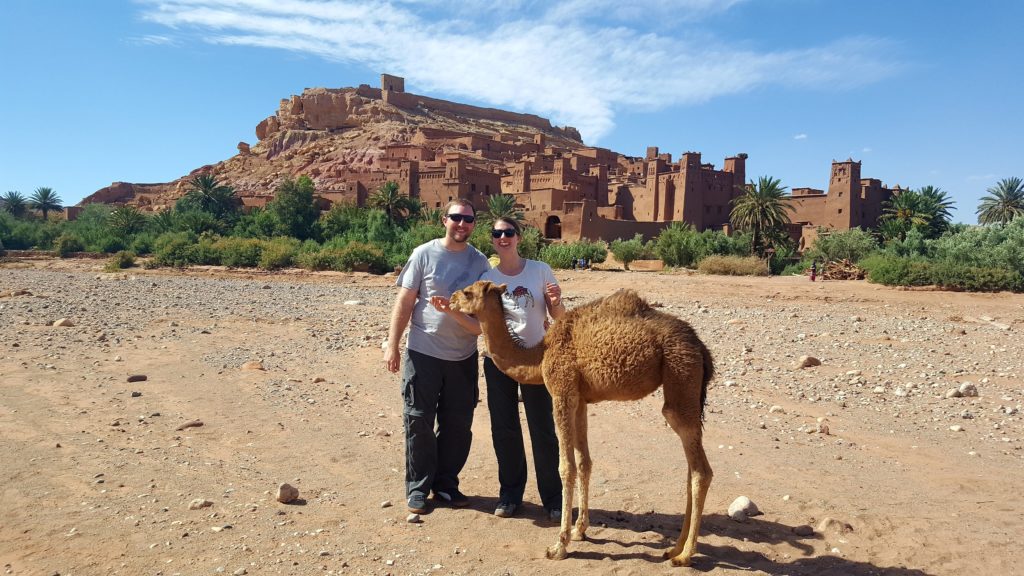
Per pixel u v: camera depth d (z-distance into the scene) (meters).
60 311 17.61
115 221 83.38
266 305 21.70
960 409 8.66
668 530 4.75
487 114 182.50
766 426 7.71
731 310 23.11
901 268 30.95
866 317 20.75
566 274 42.25
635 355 3.99
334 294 28.38
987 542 4.55
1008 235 33.56
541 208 80.12
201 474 5.69
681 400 3.98
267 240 66.62
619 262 58.12
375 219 70.44
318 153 143.00
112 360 10.85
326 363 11.40
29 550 4.15
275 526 4.64
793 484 5.73
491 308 4.52
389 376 10.45
